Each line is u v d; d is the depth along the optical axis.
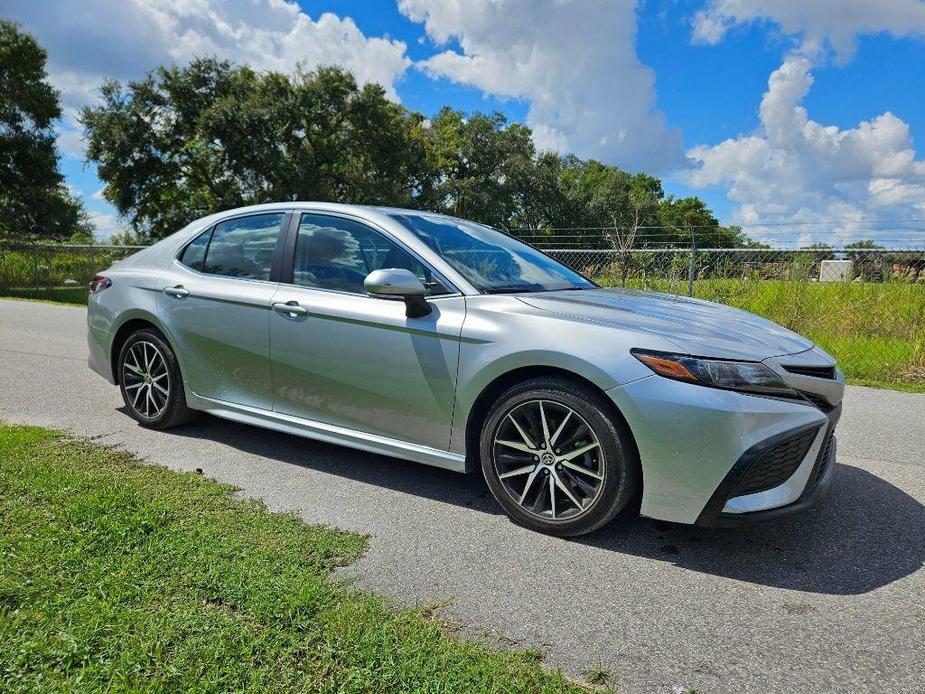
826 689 1.92
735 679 1.96
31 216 30.84
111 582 2.24
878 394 6.36
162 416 4.33
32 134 30.16
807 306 8.76
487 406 3.19
